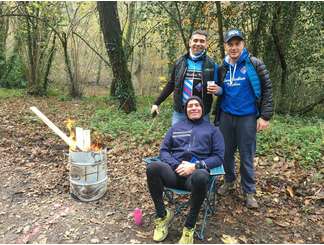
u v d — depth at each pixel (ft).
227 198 14.20
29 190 15.14
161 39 36.68
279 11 28.02
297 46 29.81
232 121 13.15
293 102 32.24
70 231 12.05
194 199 10.69
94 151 14.07
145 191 15.01
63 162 18.29
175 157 12.06
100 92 52.80
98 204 13.93
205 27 30.76
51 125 14.76
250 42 30.14
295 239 11.68
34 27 44.52
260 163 17.22
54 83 51.98
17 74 52.95
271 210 13.41
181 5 30.58
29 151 19.92
